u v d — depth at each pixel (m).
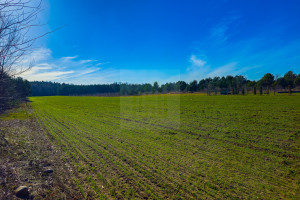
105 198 4.07
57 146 8.18
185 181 4.90
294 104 16.55
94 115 18.69
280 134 8.76
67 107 28.48
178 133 10.22
